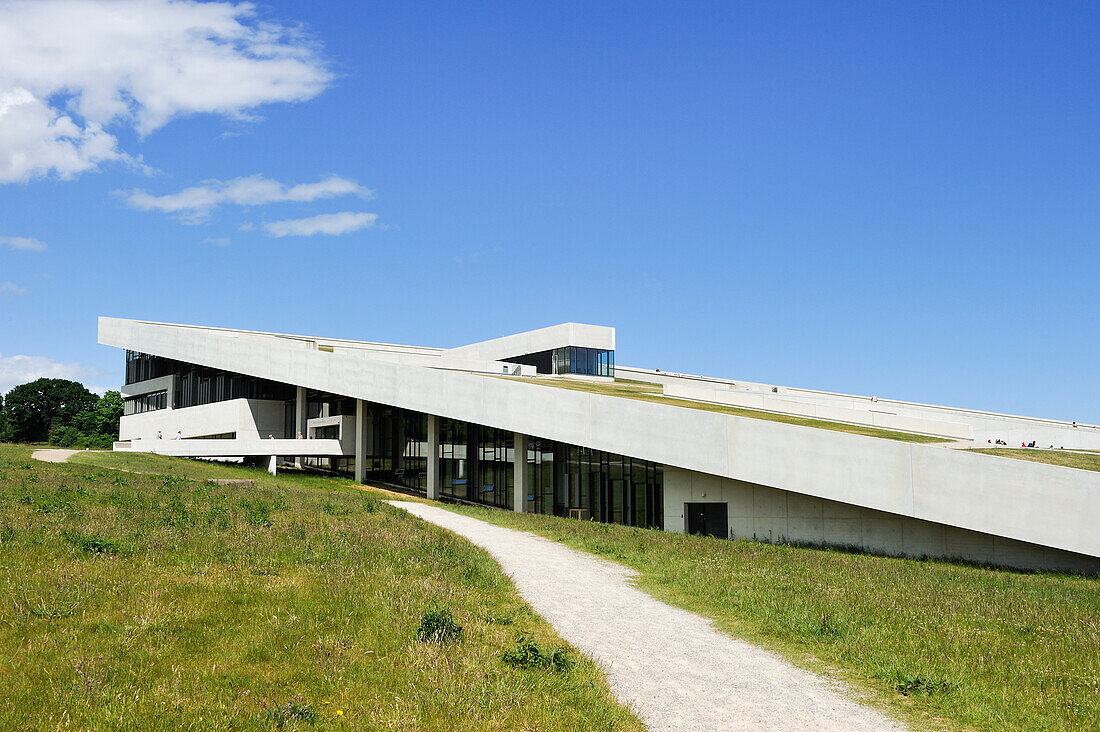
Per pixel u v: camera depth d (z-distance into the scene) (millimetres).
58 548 17625
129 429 85938
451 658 12180
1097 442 56000
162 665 11227
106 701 9883
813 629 15875
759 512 41031
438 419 59156
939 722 11305
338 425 63469
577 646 14445
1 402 122125
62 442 113938
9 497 26438
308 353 62781
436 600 15719
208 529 22312
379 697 10672
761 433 39938
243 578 16391
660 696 12008
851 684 12938
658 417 43500
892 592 20641
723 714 11383
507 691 11016
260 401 69938
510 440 54438
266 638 12578
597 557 26750
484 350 84875
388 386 57219
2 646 11469
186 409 75438
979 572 31109
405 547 22172
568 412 47281
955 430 53625
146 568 16531
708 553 28875
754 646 15211
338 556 19750
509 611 16500
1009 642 15375
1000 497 33875
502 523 36875
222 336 69438
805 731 10852
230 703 10094
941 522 35094
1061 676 13148
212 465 56750
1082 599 23297
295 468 68875
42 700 9789
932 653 14453
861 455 37125
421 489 60750
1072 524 32344
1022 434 60000
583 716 10602
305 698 10469
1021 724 11219
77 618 12805
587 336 75812
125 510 24984
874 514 38344
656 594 20172
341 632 13094
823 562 28500
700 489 42625
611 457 47188
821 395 78062
